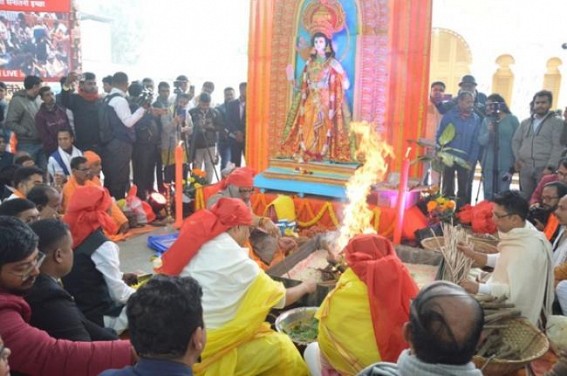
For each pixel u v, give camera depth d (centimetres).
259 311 263
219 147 862
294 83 618
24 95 689
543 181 480
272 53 622
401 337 235
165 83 771
